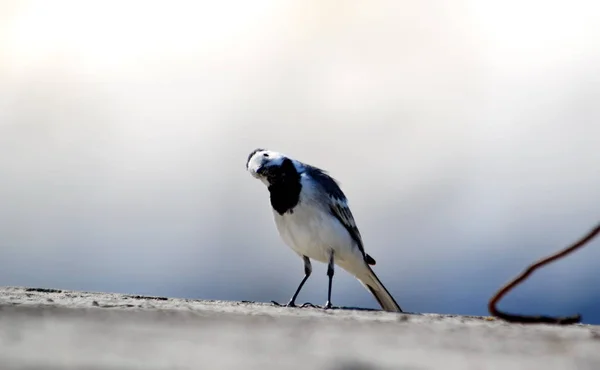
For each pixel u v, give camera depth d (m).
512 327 11.32
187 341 8.65
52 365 6.85
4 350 7.59
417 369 7.30
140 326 9.89
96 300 14.05
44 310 11.37
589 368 7.66
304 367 7.09
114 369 6.79
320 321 11.31
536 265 10.86
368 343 8.97
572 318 10.75
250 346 8.39
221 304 14.90
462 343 9.20
